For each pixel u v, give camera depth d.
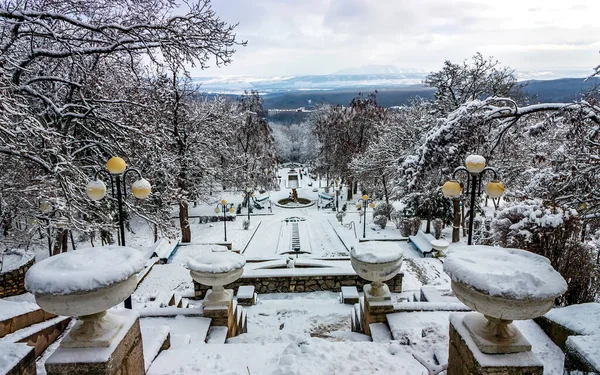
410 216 24.36
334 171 41.31
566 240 7.11
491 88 20.20
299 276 10.34
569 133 7.55
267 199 36.72
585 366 3.37
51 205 10.13
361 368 4.24
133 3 9.59
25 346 3.12
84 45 10.23
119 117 13.03
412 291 10.27
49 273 3.03
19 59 9.48
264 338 6.30
